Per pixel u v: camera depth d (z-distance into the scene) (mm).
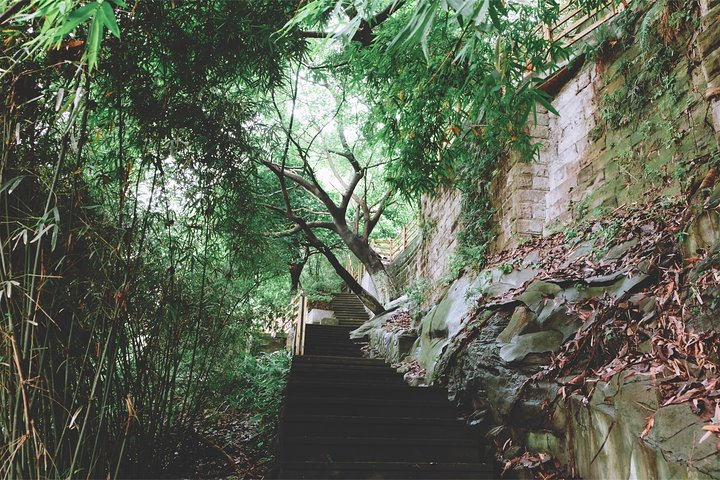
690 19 3309
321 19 3324
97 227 2141
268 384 5184
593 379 2232
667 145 3436
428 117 3510
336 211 7648
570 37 4590
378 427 3207
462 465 2779
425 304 6277
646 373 1970
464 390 3557
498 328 3490
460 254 5574
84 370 2006
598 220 3803
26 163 1921
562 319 2936
